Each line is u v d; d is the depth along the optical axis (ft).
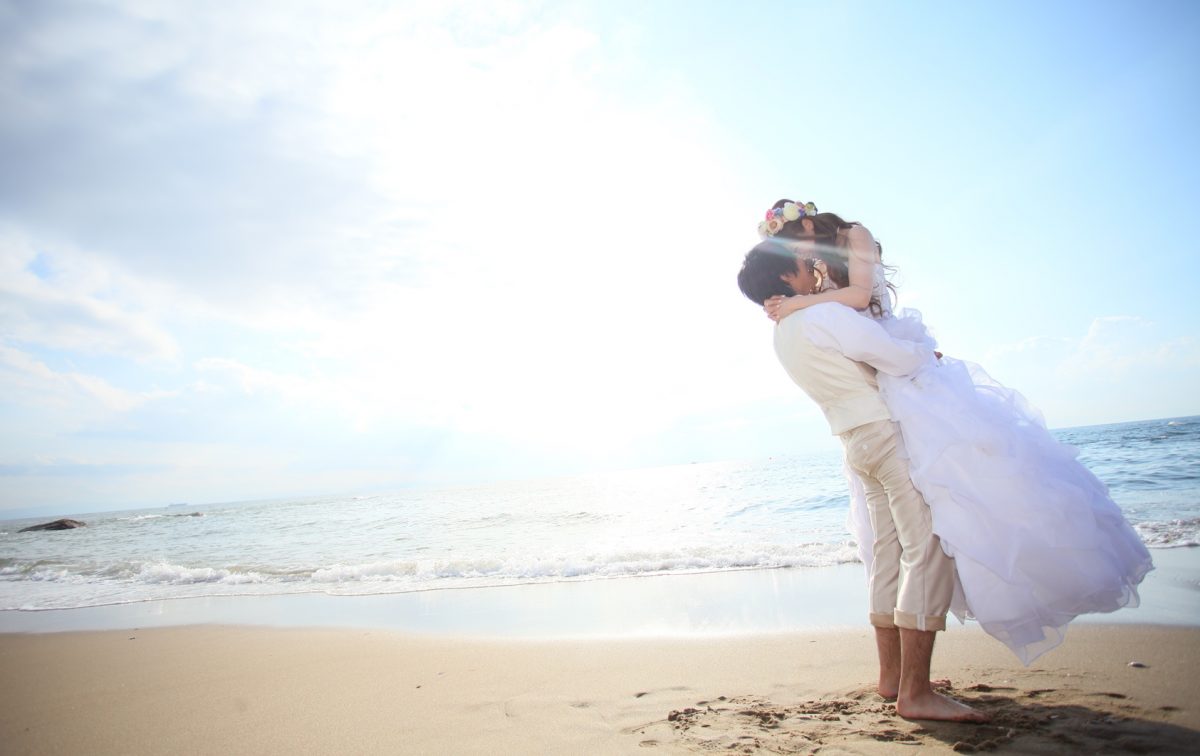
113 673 14.42
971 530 6.73
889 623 8.07
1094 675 8.14
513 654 13.28
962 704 7.02
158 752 9.05
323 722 9.72
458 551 35.99
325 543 47.60
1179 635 9.74
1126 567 6.80
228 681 12.93
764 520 37.70
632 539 34.17
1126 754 5.59
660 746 7.22
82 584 32.83
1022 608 6.48
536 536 40.40
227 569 33.76
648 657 12.01
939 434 7.03
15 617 24.23
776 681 9.63
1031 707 7.09
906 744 6.39
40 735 10.34
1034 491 6.66
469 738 8.36
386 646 15.16
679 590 19.10
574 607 18.13
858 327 7.52
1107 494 7.04
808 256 8.39
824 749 6.52
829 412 8.00
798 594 16.92
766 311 8.55
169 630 19.33
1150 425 117.08
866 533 8.97
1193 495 29.01
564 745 7.69
